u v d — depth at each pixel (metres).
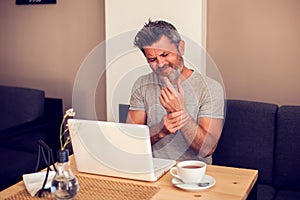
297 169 2.27
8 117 3.19
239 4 2.69
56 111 3.13
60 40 3.30
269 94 2.72
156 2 2.72
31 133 2.98
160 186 1.54
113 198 1.44
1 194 1.51
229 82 2.79
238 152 2.38
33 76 3.45
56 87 3.38
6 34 3.48
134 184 1.56
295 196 2.19
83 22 3.20
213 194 1.46
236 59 2.75
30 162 2.80
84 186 1.55
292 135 2.28
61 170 1.41
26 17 3.39
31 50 3.42
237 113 2.40
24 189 1.55
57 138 3.04
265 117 2.35
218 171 1.68
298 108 2.32
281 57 2.65
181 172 1.51
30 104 3.11
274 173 2.33
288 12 2.59
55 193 1.40
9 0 3.41
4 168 2.63
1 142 2.60
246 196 1.50
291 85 2.66
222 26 2.75
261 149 2.34
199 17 2.63
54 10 3.28
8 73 3.54
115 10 2.85
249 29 2.70
